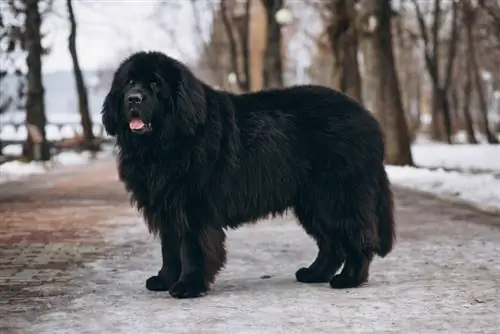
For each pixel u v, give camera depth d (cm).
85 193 1952
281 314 703
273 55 3278
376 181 830
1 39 3278
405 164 2616
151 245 1135
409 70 6719
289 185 814
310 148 817
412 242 1125
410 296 771
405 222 1349
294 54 6134
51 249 1101
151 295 791
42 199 1805
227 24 4441
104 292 809
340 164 815
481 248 1067
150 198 773
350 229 818
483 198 1672
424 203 1655
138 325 670
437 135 5719
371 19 2606
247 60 4200
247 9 4159
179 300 764
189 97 754
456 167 2827
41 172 2764
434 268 925
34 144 3120
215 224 779
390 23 2638
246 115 805
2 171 2723
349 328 654
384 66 2616
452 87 6838
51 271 934
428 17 5359
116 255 1048
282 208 824
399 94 2638
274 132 805
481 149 3725
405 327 656
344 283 816
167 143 755
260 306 735
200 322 677
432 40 5044
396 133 2609
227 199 784
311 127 820
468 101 5122
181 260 784
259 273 921
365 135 827
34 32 3153
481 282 837
